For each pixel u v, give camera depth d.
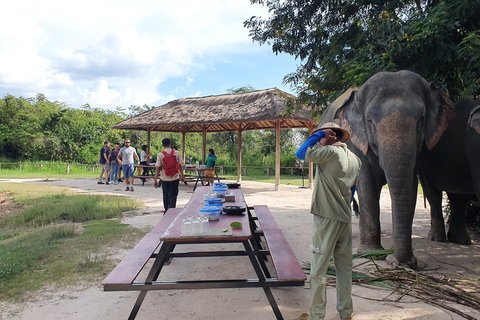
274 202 11.80
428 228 7.98
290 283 3.31
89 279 4.67
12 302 4.00
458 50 6.31
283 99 16.28
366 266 5.13
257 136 33.38
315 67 10.77
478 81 6.29
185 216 4.58
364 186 5.71
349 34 9.13
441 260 5.50
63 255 5.70
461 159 5.75
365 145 5.11
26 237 6.98
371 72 7.05
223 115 16.86
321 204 3.36
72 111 38.62
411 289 4.30
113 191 14.65
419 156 6.41
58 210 9.56
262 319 3.58
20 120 37.06
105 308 3.86
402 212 4.63
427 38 6.46
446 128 5.42
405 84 4.91
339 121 6.04
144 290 3.35
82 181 19.45
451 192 6.33
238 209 4.52
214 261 5.50
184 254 4.45
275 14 10.67
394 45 6.80
